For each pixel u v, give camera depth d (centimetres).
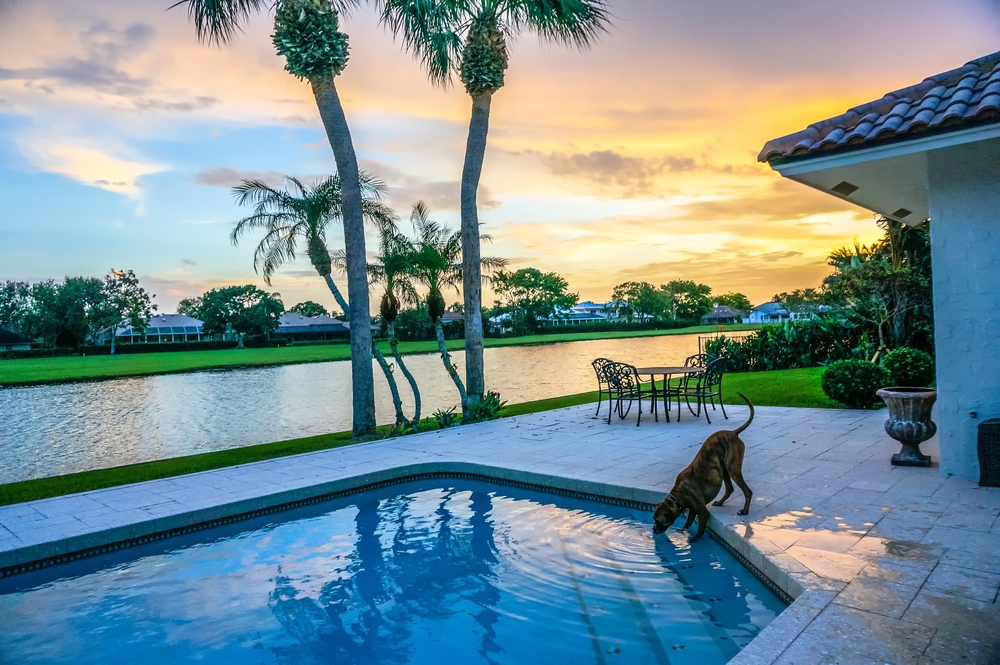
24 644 340
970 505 459
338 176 1084
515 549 468
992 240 521
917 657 245
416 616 360
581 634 324
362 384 1055
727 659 291
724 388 1428
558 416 1092
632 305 10075
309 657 316
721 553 437
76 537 486
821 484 546
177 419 1680
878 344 1744
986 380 533
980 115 424
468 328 1164
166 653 324
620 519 536
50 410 1989
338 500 650
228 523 573
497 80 1143
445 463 727
